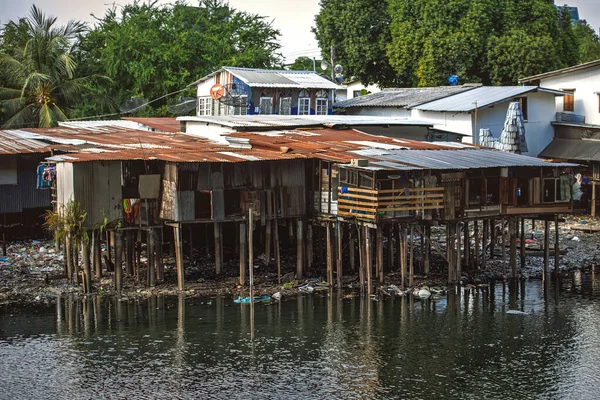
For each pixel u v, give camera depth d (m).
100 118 58.31
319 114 54.69
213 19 69.44
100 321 30.78
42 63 54.53
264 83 51.88
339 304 33.31
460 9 60.75
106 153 35.59
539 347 28.38
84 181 33.59
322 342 28.62
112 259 39.91
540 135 53.34
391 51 63.34
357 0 65.56
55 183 38.59
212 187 34.91
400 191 33.75
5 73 54.16
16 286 35.09
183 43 61.59
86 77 56.34
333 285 36.16
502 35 60.94
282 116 47.44
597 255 42.84
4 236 41.53
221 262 36.91
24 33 56.41
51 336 29.12
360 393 24.42
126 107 59.88
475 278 37.88
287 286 35.59
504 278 37.75
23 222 43.50
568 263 41.19
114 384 25.03
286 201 36.59
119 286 34.53
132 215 34.62
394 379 25.47
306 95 53.97
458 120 50.03
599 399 24.02
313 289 35.44
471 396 24.27
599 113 54.12
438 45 60.34
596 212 52.72
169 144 40.12
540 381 25.39
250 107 51.78
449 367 26.48
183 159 33.97
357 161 33.59
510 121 47.62
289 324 30.59
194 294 34.31
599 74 53.94
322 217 36.41
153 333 29.47
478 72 61.69
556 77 55.97
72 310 32.16
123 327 30.09
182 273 34.66
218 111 54.59
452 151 39.44
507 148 47.44
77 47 60.78
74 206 33.34
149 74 60.31
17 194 42.81
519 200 37.56
